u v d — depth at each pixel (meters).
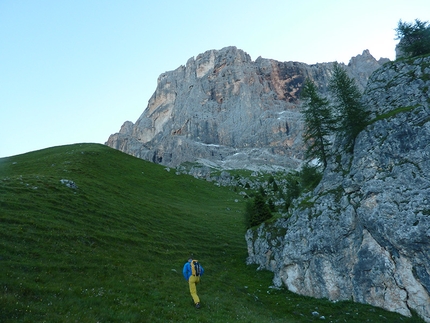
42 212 34.47
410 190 27.53
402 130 31.67
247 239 47.41
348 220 30.50
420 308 23.55
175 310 20.06
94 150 98.25
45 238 27.78
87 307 17.58
